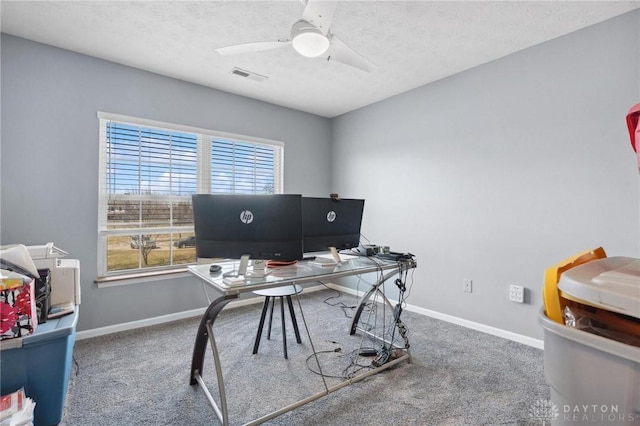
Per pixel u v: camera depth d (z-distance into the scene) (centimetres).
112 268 285
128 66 285
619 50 208
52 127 251
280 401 182
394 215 361
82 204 264
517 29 225
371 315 328
